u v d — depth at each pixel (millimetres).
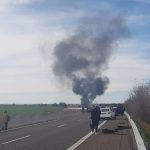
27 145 19688
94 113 26922
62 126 36844
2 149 17922
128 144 18984
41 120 50250
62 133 27766
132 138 22219
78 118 56906
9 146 19297
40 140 22453
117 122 41531
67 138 23469
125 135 24594
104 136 24031
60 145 19375
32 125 40719
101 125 35562
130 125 35281
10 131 31391
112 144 19094
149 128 39781
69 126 36562
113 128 31234
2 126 34281
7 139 23531
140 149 14336
